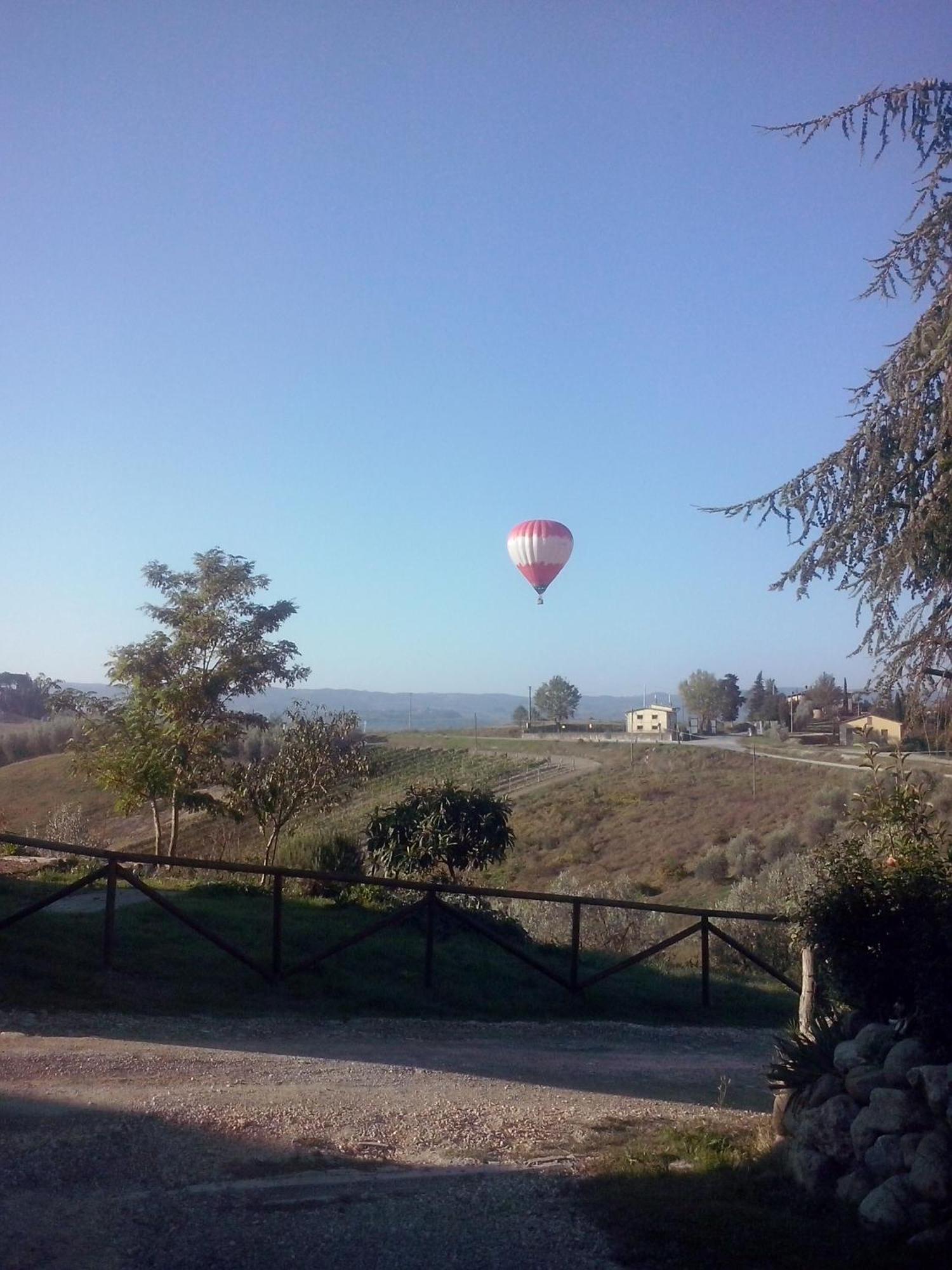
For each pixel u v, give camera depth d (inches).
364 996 448.1
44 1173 225.9
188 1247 199.2
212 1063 329.1
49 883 600.1
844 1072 240.5
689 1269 195.2
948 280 243.1
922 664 246.4
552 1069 382.3
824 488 253.9
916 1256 196.5
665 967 627.2
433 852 702.5
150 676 1079.0
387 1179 237.9
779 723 2635.3
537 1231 211.0
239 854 1006.4
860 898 255.3
